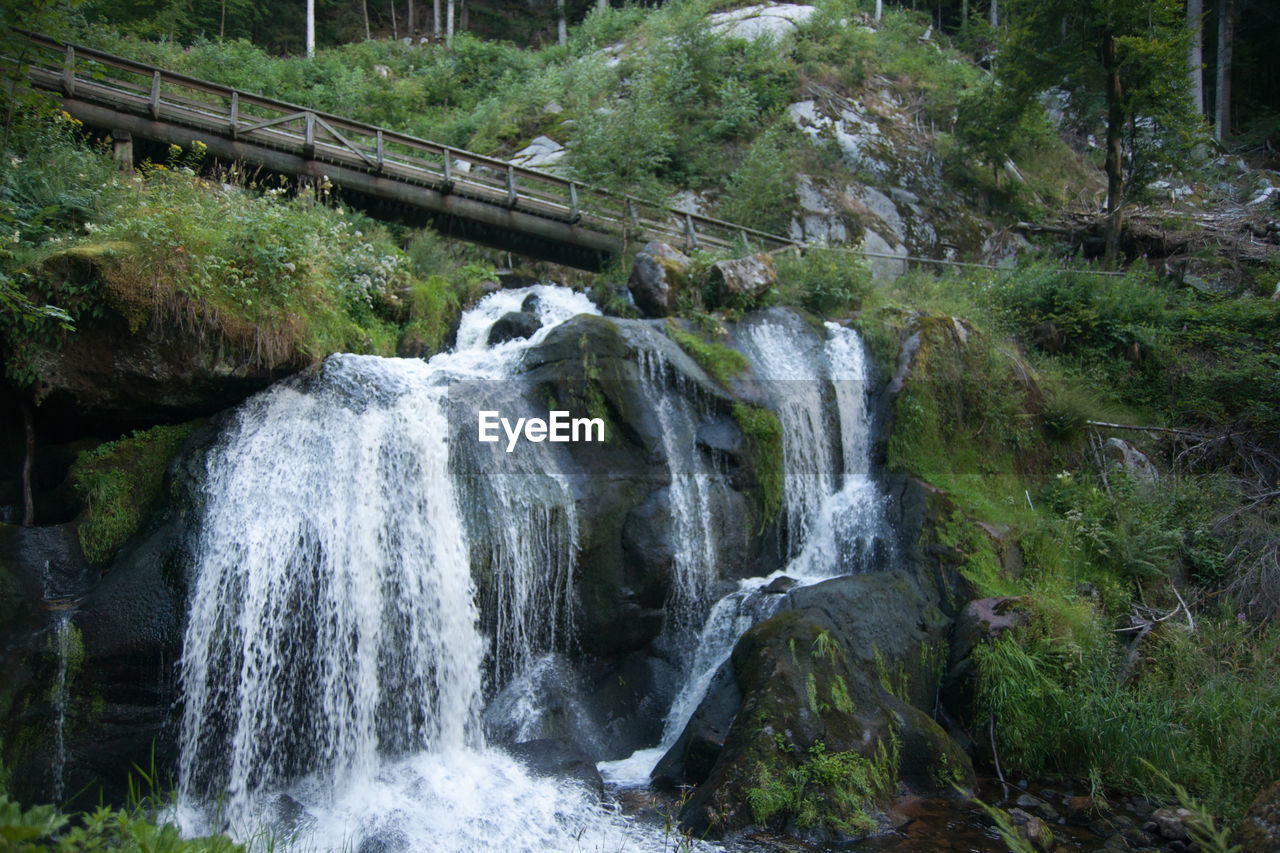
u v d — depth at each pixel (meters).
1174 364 13.00
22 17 6.73
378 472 7.59
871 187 20.91
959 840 6.02
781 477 9.54
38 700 6.25
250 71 23.12
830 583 7.96
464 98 26.80
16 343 6.96
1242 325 13.55
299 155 13.07
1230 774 6.73
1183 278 15.80
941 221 20.66
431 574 7.38
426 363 9.16
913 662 7.73
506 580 7.51
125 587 6.64
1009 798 6.82
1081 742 7.30
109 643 6.42
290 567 7.00
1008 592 8.86
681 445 8.93
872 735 6.66
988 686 7.60
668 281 11.18
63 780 6.20
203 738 6.50
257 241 8.39
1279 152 26.03
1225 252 16.77
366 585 7.25
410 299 10.83
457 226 14.50
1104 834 6.23
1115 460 11.45
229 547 6.91
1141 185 17.97
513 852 5.66
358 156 13.38
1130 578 9.66
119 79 15.27
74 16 17.67
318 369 8.45
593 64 24.47
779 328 11.05
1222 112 27.14
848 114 22.86
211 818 6.25
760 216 18.64
